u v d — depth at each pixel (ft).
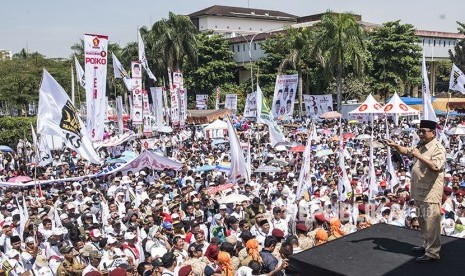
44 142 68.95
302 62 164.86
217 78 215.51
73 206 46.19
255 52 234.58
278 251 28.73
